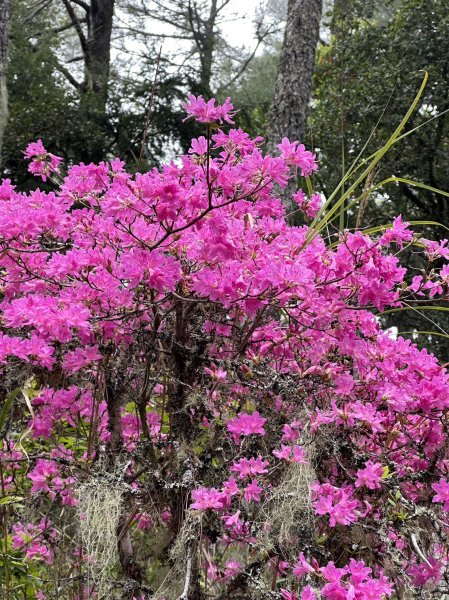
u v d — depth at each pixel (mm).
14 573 2223
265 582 1773
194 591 1749
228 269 1810
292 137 6195
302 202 2201
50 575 2215
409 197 9672
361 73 9664
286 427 1785
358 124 9422
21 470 2285
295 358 2059
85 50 15508
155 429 2309
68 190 2082
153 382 2033
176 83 11992
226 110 1549
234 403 2061
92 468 1979
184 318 1950
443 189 9578
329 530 1864
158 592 1749
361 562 1496
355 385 1994
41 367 1929
